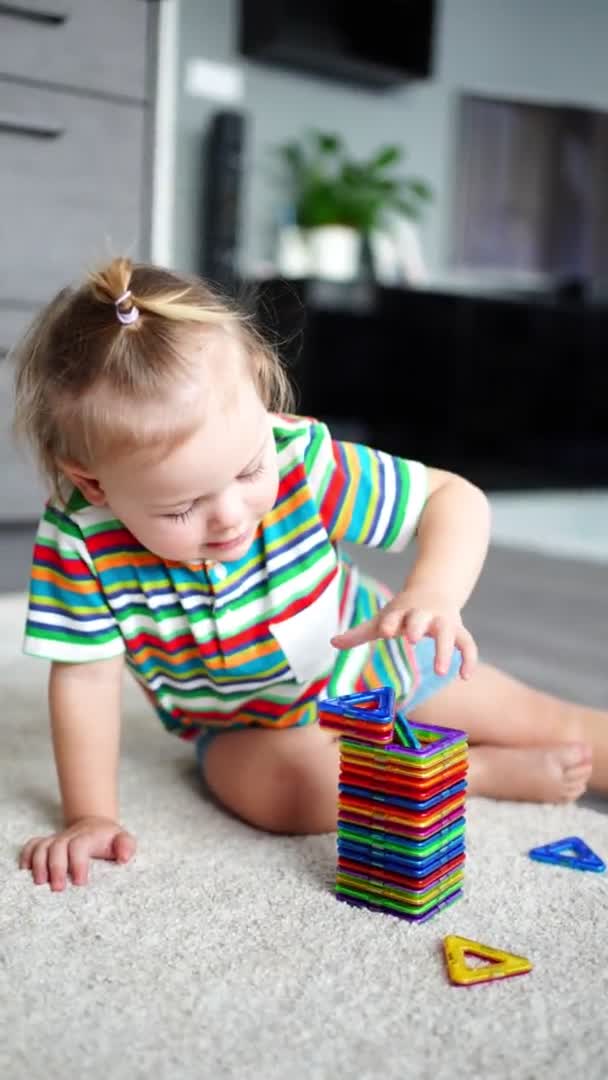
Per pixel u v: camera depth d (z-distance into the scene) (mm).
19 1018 578
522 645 1534
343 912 708
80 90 1672
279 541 815
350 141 3797
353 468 849
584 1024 582
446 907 719
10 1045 553
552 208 4230
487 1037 568
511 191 4152
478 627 1643
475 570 801
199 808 900
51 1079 526
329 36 3514
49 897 725
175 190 3463
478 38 3973
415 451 3562
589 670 1401
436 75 3908
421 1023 580
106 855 788
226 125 3338
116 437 688
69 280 1702
